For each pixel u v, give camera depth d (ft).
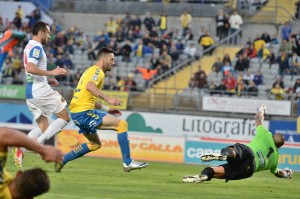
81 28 304.71
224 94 253.65
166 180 128.77
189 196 103.55
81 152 124.77
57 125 123.85
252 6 290.35
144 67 273.33
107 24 286.05
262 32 284.41
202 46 277.44
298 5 287.89
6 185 57.16
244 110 244.22
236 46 277.44
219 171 98.73
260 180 143.95
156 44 277.23
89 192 102.22
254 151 100.58
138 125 237.86
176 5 299.38
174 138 204.74
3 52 64.64
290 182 144.36
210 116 234.99
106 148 204.95
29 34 286.66
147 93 249.55
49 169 134.21
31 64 117.60
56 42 279.08
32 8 297.74
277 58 265.95
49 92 123.65
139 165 118.62
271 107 242.37
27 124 245.04
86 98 119.14
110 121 118.52
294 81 260.21
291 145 194.29
